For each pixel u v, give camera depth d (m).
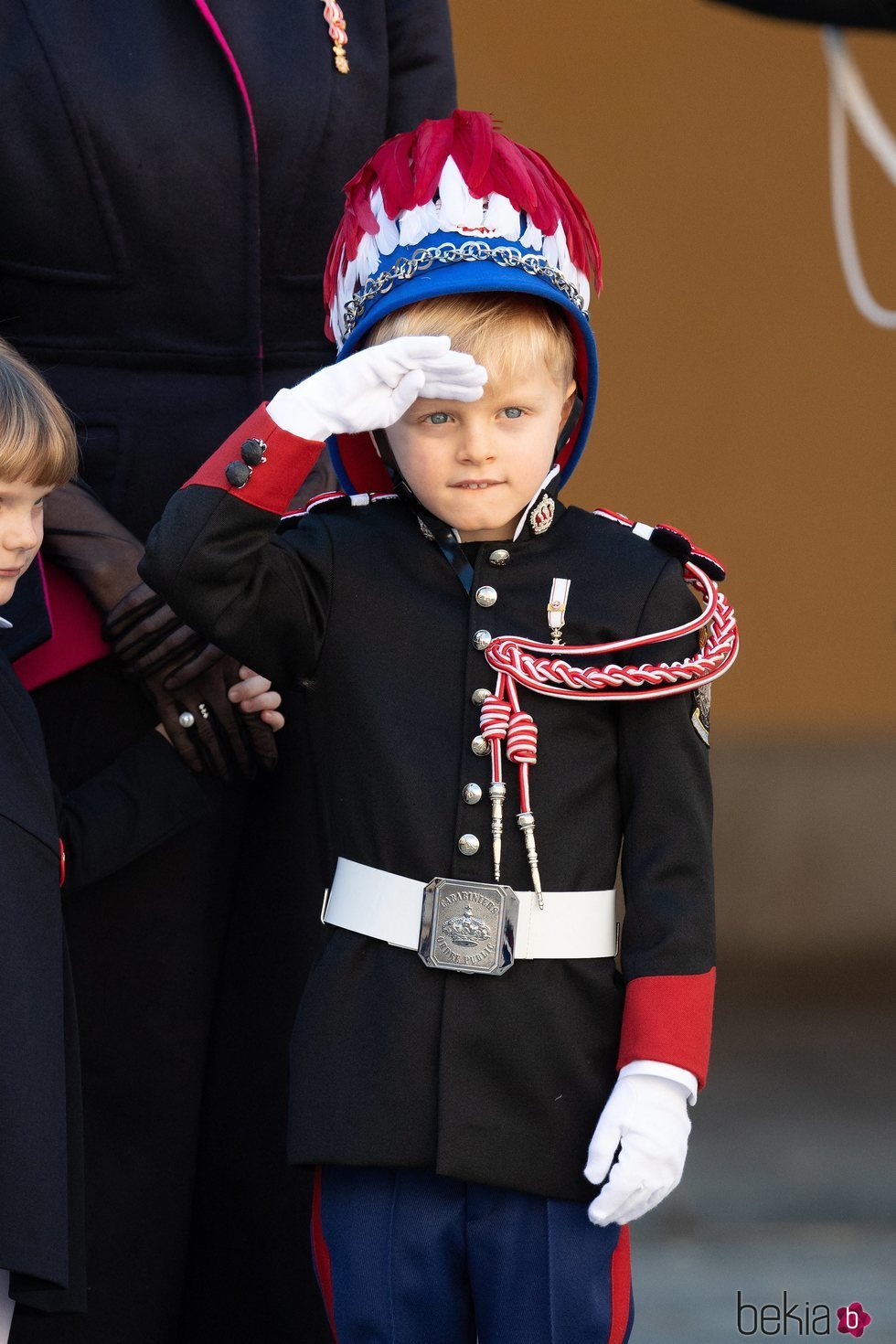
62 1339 8.72
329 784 7.45
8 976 7.23
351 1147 7.02
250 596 7.12
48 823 7.56
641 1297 13.72
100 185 8.45
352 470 7.93
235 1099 9.19
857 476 30.31
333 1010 7.17
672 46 28.70
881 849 31.31
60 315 8.66
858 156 29.25
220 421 8.77
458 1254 7.16
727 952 29.42
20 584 8.15
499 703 7.14
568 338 7.41
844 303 29.75
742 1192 16.52
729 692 31.08
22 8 8.43
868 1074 21.34
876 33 6.63
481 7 28.28
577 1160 7.06
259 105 8.60
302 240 8.83
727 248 29.44
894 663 30.94
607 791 7.29
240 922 9.16
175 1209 8.93
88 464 8.68
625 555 7.43
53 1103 7.23
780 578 30.56
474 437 7.08
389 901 7.16
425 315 7.21
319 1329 9.12
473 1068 7.02
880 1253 14.90
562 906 7.13
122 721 8.52
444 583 7.41
